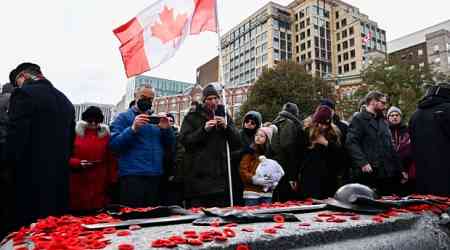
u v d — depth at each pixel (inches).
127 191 140.0
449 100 145.2
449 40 2891.2
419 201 76.5
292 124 183.6
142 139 144.6
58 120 121.0
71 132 132.4
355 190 75.2
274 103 1174.3
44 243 45.3
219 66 168.2
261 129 172.1
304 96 1178.0
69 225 58.2
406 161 187.3
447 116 138.2
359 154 163.2
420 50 3009.4
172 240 43.7
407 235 61.4
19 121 112.0
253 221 57.8
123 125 150.6
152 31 179.3
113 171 163.0
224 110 159.5
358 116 172.1
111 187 168.4
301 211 70.9
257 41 3607.3
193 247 42.3
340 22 3545.8
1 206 122.6
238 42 3922.2
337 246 51.8
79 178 153.9
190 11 174.4
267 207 75.7
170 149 170.6
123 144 139.8
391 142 169.6
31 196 109.5
